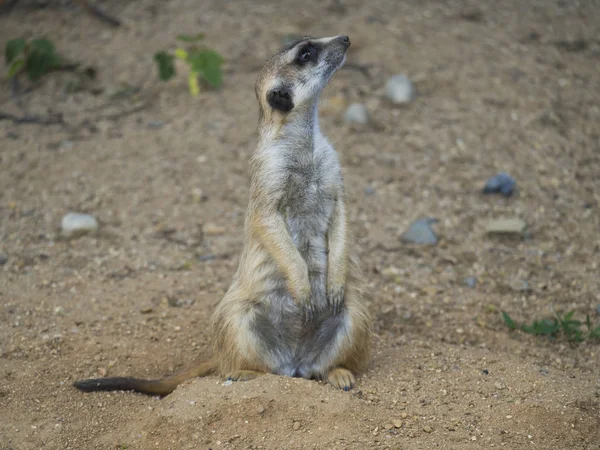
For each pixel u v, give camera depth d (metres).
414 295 9.90
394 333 9.10
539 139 13.04
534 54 15.33
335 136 13.11
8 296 9.62
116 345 8.71
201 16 16.55
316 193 7.83
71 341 8.73
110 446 6.92
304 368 7.92
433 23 16.33
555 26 16.33
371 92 14.26
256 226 7.62
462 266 10.53
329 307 7.76
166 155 12.91
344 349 7.67
